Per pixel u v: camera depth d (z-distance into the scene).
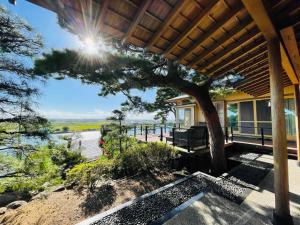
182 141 6.98
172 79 5.00
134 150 5.72
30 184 3.82
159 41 2.16
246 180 4.07
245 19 1.93
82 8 1.43
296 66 3.41
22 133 3.66
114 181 4.61
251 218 2.53
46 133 3.89
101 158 6.69
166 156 5.76
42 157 3.99
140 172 5.23
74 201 3.53
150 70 4.55
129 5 1.52
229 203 3.00
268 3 1.65
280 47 2.25
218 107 10.66
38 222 2.84
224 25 1.97
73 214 3.05
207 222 2.46
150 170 5.47
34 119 3.74
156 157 5.62
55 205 3.38
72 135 8.64
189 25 1.87
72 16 1.56
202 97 5.77
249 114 9.19
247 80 4.86
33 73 3.38
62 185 4.34
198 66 2.99
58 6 1.40
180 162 5.98
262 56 3.07
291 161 5.54
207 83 5.89
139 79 4.39
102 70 3.53
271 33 2.04
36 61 3.00
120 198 3.64
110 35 1.92
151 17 1.70
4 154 3.58
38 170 3.90
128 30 1.77
